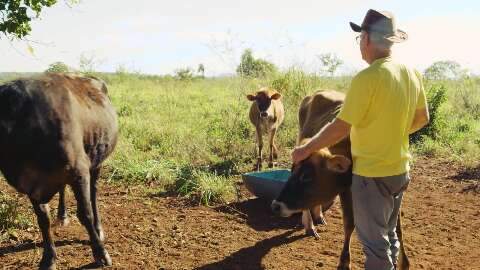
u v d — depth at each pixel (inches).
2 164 187.9
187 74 1180.5
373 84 143.3
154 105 658.2
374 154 149.9
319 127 228.4
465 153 404.2
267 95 394.9
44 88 190.1
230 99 700.0
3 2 280.5
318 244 239.3
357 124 150.1
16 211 252.4
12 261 215.3
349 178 181.2
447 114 546.9
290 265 216.5
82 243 234.4
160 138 442.0
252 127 485.4
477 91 650.8
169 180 326.3
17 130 181.0
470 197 308.3
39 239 237.8
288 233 252.4
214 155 404.5
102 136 214.7
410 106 151.8
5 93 183.3
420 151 415.8
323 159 175.3
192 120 537.3
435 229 258.5
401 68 149.4
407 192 319.0
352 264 216.8
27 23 290.4
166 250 230.1
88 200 200.2
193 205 290.5
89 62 534.0
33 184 189.2
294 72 533.0
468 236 249.8
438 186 331.0
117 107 607.8
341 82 551.2
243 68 550.0
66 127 188.5
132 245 235.0
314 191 176.2
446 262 220.1
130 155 379.6
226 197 301.6
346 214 194.2
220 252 229.0
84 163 197.2
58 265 211.6
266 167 386.6
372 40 147.4
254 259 222.1
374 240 155.3
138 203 292.7
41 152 184.1
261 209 285.3
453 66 713.6
